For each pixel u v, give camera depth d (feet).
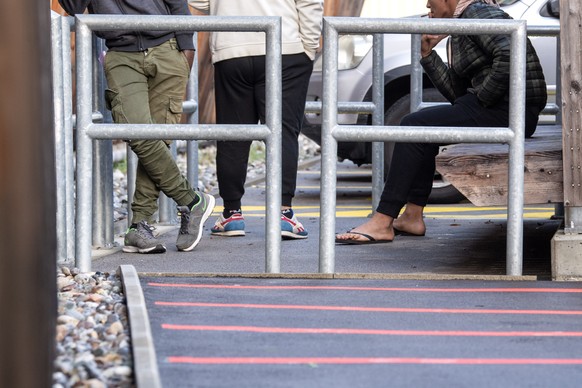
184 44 27.96
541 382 15.53
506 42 26.84
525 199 24.26
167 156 28.09
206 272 24.82
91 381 14.97
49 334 12.17
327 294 21.52
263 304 20.48
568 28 23.70
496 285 22.65
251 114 31.01
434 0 28.09
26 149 11.86
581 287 22.44
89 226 23.66
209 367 16.11
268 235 23.61
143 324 17.54
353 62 43.45
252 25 22.89
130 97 27.17
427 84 42.73
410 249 28.89
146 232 28.58
